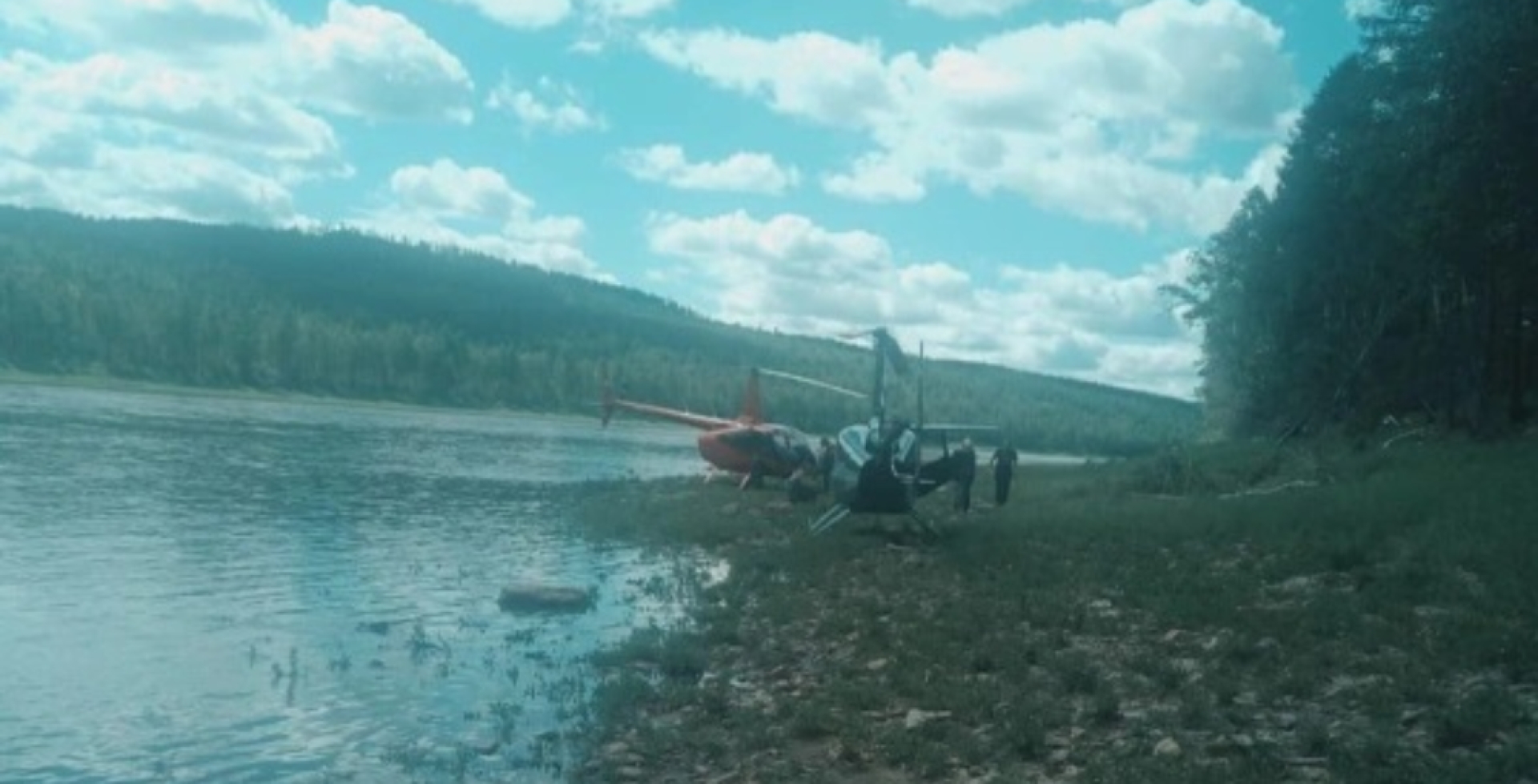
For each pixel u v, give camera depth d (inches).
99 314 5157.5
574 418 6186.0
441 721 438.9
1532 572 529.0
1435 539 620.1
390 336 5999.0
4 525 921.5
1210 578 619.5
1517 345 1480.1
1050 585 643.5
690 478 1628.9
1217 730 371.2
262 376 5467.5
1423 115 1343.5
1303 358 2052.2
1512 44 1203.9
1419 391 1716.3
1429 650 429.7
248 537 926.4
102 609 625.3
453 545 943.0
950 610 588.1
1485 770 309.0
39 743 400.2
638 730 421.1
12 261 5930.1
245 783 366.9
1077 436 6304.1
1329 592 548.1
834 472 956.0
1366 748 332.5
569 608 677.9
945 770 361.1
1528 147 1237.1
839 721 410.3
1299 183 2183.8
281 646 556.1
